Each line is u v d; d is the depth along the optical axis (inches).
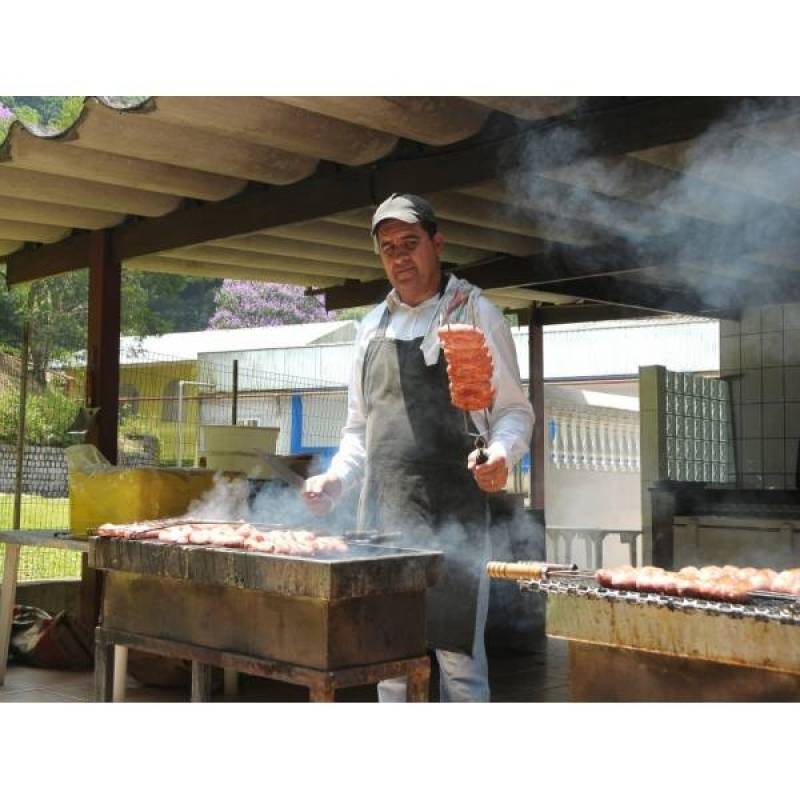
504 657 272.4
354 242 282.5
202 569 122.6
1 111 935.7
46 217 259.0
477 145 200.2
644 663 103.7
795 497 293.7
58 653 253.0
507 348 151.2
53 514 451.5
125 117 194.7
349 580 109.7
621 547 479.8
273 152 215.6
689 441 353.4
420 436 149.0
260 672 118.2
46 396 507.5
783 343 357.7
